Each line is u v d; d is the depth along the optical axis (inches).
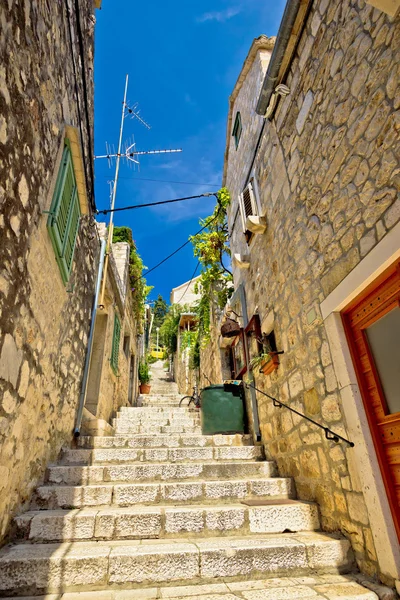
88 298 166.6
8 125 65.5
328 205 96.3
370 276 76.9
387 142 73.0
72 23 106.6
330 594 68.6
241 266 178.9
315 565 80.7
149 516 94.2
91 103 139.7
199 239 281.6
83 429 161.2
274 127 140.6
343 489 86.8
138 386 405.4
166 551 78.9
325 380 95.8
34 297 88.0
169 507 102.0
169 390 485.1
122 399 271.9
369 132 79.3
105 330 200.1
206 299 297.6
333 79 96.2
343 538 86.0
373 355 81.4
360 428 79.4
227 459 141.2
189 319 476.4
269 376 142.2
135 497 107.1
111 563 76.0
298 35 116.6
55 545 84.5
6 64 63.5
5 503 82.7
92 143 142.5
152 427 201.5
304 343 109.2
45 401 108.4
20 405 85.0
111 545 84.7
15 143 69.2
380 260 73.4
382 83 75.5
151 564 76.9
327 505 94.9
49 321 103.9
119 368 251.0
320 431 98.5
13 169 68.8
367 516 76.8
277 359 130.5
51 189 95.1
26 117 74.3
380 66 76.3
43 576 73.1
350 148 86.7
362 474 78.2
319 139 102.8
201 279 298.2
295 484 116.0
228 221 237.8
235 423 172.4
